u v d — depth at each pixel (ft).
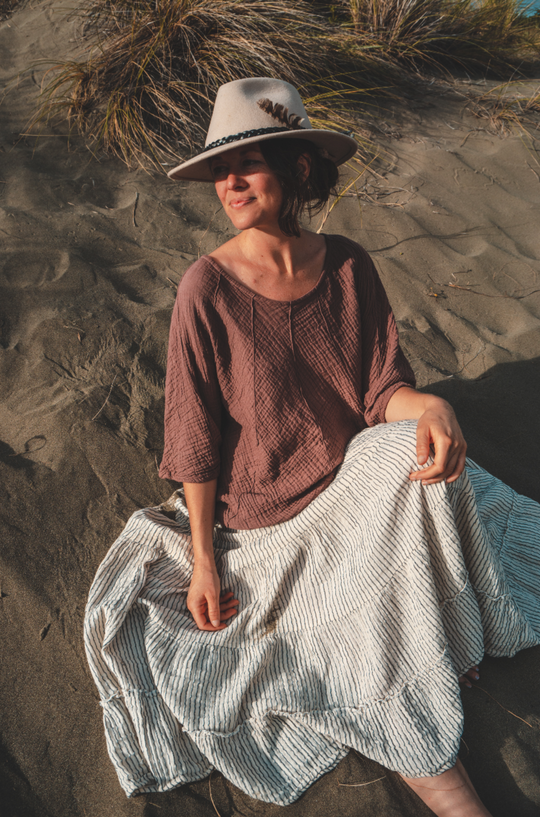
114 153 12.14
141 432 7.81
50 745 5.28
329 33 14.79
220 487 5.94
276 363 5.47
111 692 5.30
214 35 13.46
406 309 10.11
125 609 5.51
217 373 5.51
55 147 12.07
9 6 16.61
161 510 6.83
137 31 13.38
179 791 5.00
